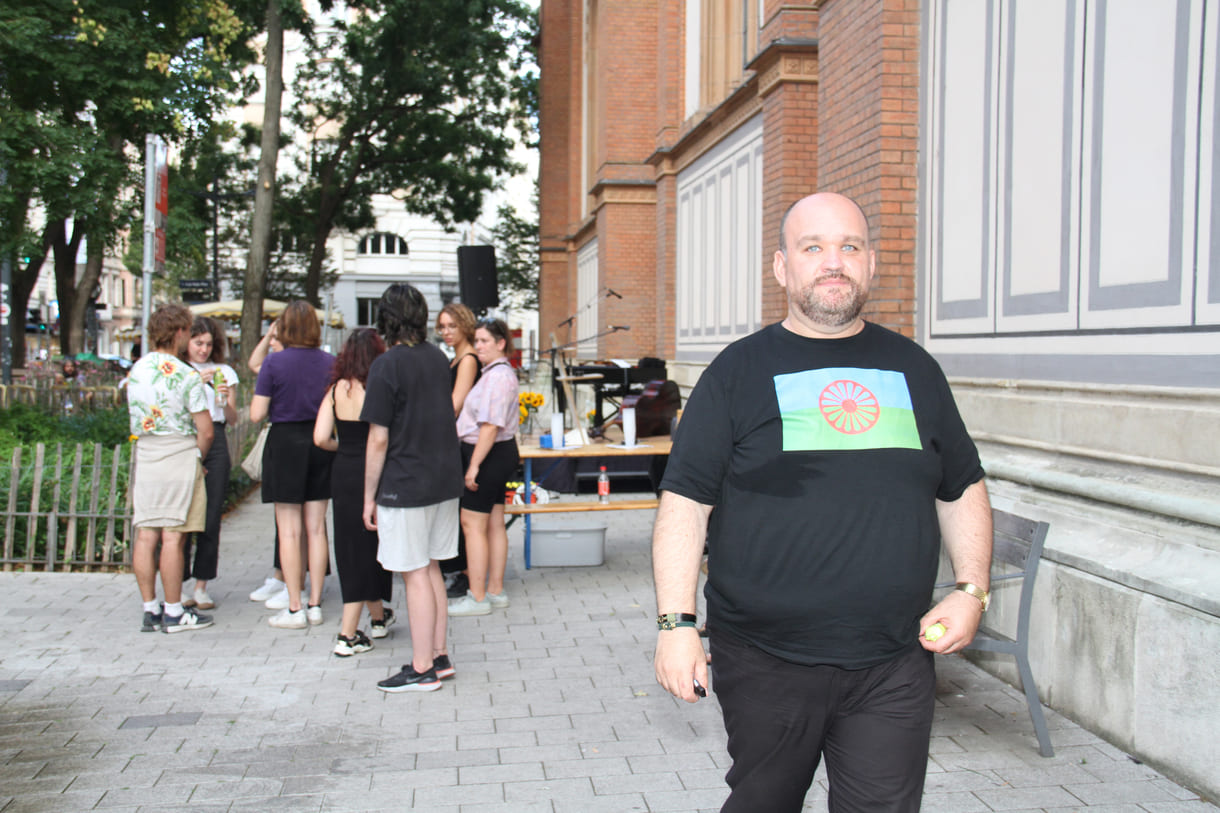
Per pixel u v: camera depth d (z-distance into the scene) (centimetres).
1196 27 407
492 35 2900
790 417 222
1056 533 452
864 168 690
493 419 606
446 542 492
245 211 3300
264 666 517
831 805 230
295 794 361
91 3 1545
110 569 737
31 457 817
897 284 665
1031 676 396
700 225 1325
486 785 369
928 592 222
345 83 2934
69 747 405
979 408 570
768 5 986
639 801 355
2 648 543
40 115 1581
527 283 4138
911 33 659
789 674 220
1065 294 497
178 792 361
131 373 564
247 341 1802
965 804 349
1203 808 344
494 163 3098
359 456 525
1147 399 432
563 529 759
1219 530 377
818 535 217
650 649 551
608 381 1396
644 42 1881
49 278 4947
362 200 3156
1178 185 418
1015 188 543
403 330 478
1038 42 521
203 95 1689
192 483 571
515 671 511
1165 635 371
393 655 539
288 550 591
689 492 224
